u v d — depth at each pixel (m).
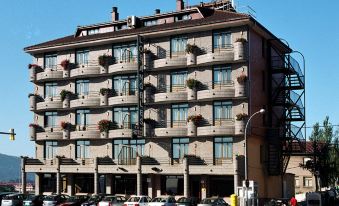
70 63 54.94
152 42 50.56
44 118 56.78
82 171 51.91
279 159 49.47
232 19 45.69
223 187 45.97
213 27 46.97
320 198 43.12
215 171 44.66
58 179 53.38
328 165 60.28
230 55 45.75
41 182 56.16
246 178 37.09
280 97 51.28
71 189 53.97
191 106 48.22
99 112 53.22
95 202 42.38
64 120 55.34
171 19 52.22
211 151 46.69
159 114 49.62
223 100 46.84
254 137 47.12
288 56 51.16
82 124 54.19
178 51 49.19
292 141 51.62
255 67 47.66
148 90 49.56
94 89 53.50
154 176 49.44
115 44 52.59
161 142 49.41
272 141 49.22
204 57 46.75
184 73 48.91
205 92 46.56
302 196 55.44
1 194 48.22
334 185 72.75
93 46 53.81
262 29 48.03
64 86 55.59
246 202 35.84
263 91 49.62
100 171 50.91
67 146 54.78
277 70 50.84
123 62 51.25
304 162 70.69
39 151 56.44
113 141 52.16
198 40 48.09
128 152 50.97
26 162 55.91
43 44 56.97
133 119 51.19
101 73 52.34
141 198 39.97
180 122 48.72
